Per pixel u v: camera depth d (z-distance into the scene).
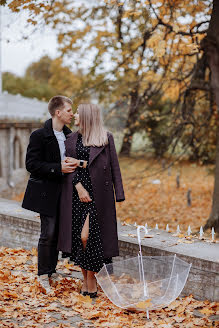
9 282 4.69
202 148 12.23
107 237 4.38
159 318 3.95
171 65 9.48
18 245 6.02
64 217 4.46
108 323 3.73
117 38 10.19
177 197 16.38
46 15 7.19
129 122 11.05
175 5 8.08
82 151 4.39
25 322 3.71
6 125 17.03
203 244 4.78
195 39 7.81
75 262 4.37
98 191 4.34
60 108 4.68
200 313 4.01
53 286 4.65
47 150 4.59
